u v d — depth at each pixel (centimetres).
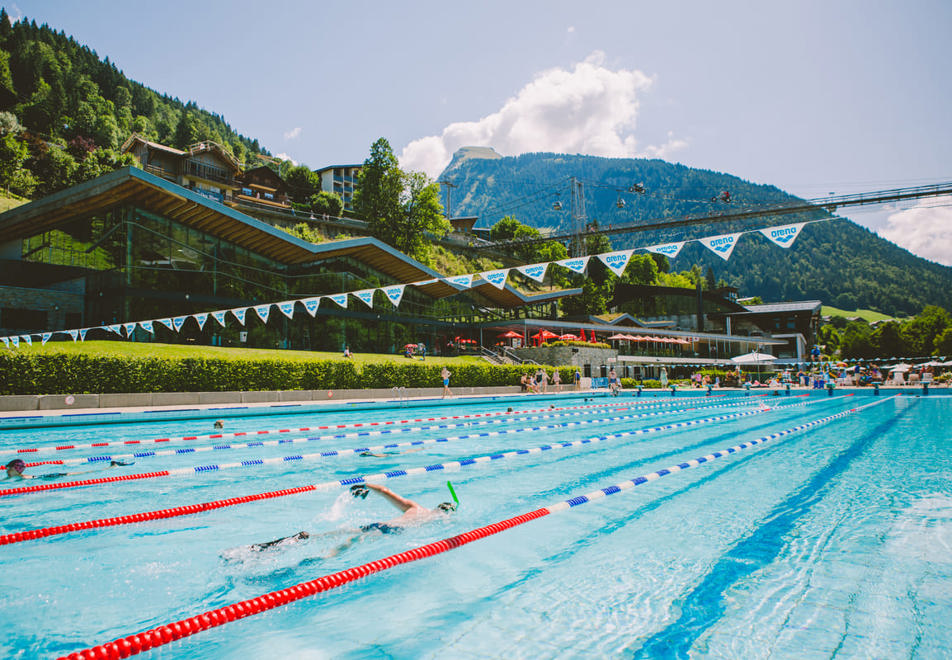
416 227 5769
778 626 274
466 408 2016
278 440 1081
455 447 988
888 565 364
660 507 532
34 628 275
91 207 2364
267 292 2778
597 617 285
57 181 6097
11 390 1502
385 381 2438
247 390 1981
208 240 2539
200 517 504
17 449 919
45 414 1366
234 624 280
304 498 580
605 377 3975
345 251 2992
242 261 2678
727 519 487
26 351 1530
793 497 574
